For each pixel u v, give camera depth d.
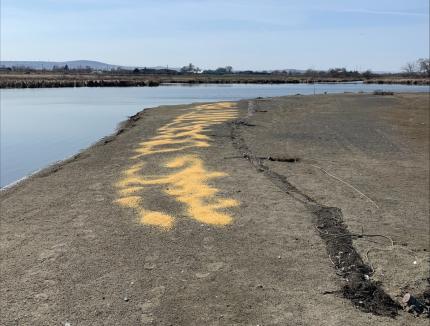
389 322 5.43
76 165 14.20
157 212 9.14
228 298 5.89
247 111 29.45
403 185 11.66
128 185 11.30
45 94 59.84
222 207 9.40
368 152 16.05
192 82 112.06
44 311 5.59
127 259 7.00
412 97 42.94
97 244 7.59
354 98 41.50
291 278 6.41
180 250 7.32
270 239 7.74
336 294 6.02
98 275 6.49
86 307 5.68
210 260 6.96
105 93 63.50
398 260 6.95
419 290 6.14
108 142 18.88
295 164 13.70
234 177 11.81
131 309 5.63
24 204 10.08
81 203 9.96
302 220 8.64
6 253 7.29
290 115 27.22
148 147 16.67
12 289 6.12
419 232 8.27
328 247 7.44
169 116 27.59
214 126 21.72
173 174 12.23
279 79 128.50
